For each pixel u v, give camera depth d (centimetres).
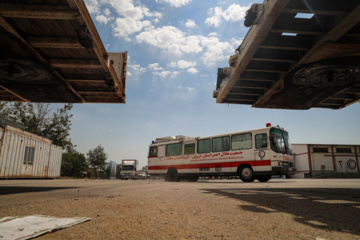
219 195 471
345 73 617
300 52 587
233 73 684
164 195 473
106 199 399
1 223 189
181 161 1739
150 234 171
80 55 630
